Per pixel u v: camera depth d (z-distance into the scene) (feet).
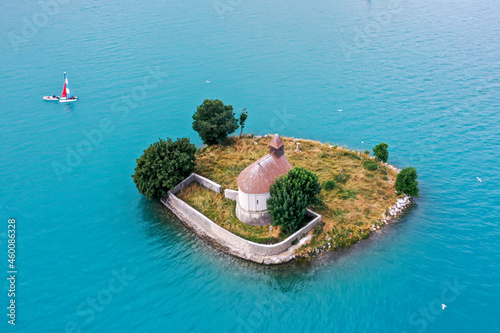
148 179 240.53
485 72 406.21
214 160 279.08
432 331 168.76
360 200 236.84
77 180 284.20
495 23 534.37
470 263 200.85
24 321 182.80
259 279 195.93
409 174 236.84
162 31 559.79
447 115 339.98
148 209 250.37
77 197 266.77
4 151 318.86
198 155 287.07
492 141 301.43
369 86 400.88
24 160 307.99
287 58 473.26
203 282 197.16
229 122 289.53
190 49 504.02
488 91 371.56
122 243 225.76
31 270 210.59
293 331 171.73
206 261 208.44
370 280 192.95
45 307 189.47
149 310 184.85
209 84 420.36
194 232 227.20
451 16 577.43
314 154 283.59
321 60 465.88
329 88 402.52
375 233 218.38
